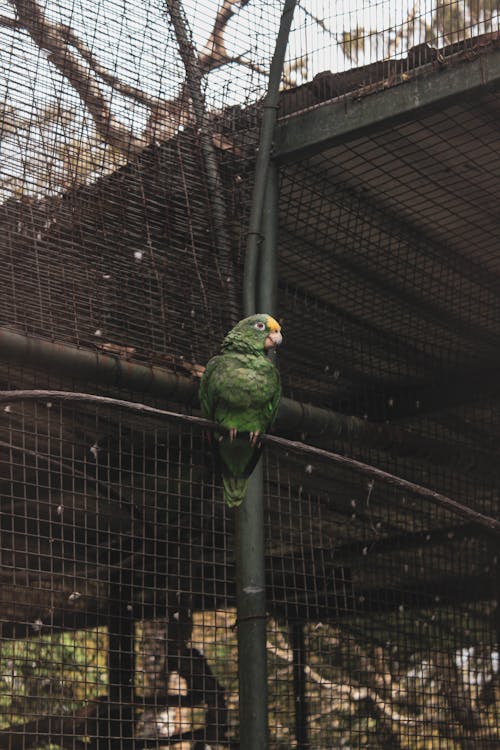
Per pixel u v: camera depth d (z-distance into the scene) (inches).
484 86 206.2
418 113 214.2
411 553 311.9
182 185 224.8
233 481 192.1
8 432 237.1
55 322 202.7
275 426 235.6
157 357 215.8
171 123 224.2
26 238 201.0
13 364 207.9
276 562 289.1
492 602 313.4
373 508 315.0
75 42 208.1
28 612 226.4
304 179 241.6
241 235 231.6
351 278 272.5
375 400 297.1
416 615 305.7
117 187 214.5
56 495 268.7
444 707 296.4
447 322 294.4
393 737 289.0
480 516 166.9
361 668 292.5
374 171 239.3
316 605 254.2
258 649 200.5
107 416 238.7
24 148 201.6
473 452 304.8
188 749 280.1
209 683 265.6
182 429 239.5
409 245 265.6
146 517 247.1
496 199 248.8
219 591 274.5
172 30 224.2
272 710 276.4
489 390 299.9
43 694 239.6
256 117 234.2
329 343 286.4
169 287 219.0
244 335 197.0
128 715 242.8
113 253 212.4
